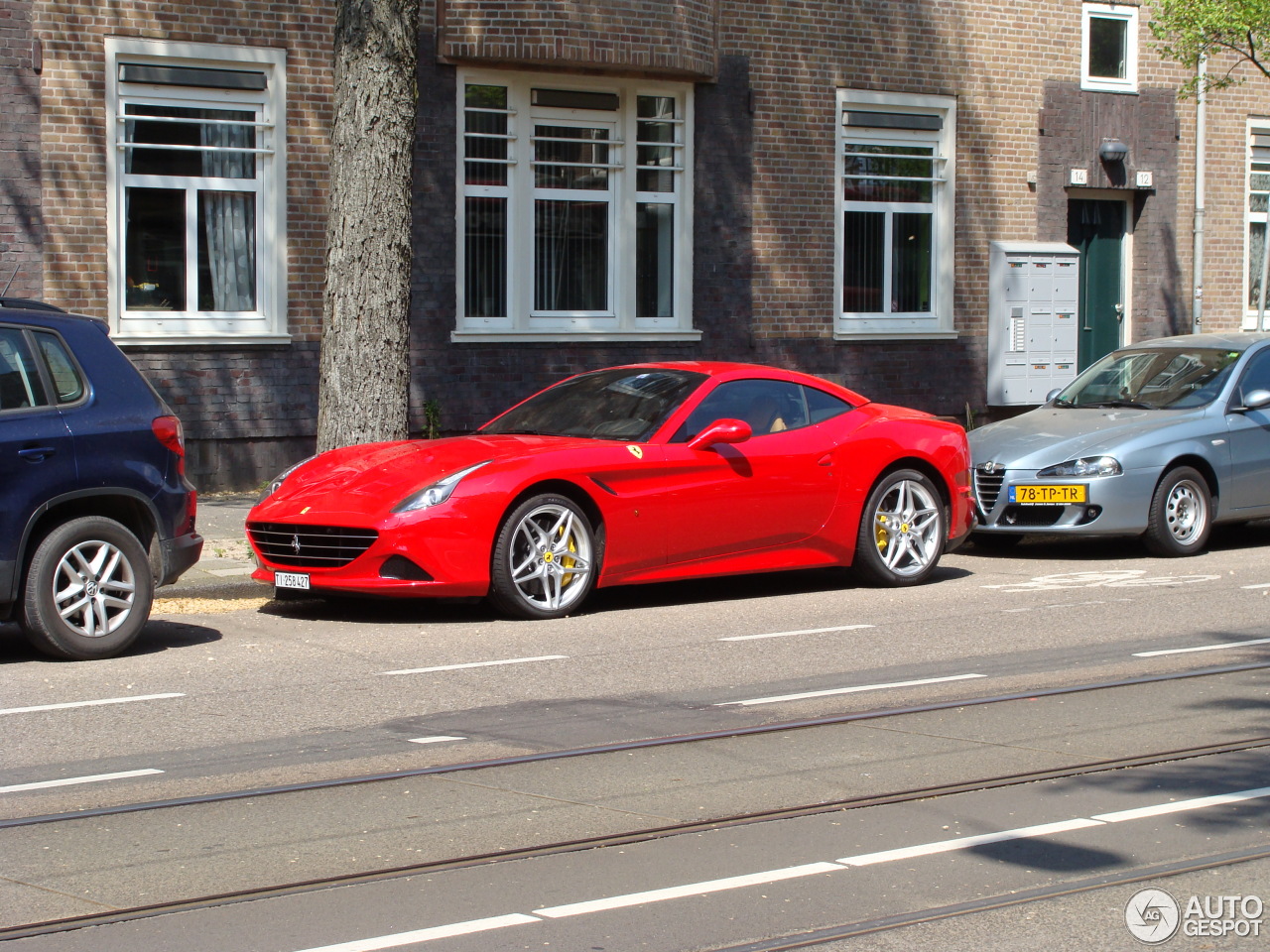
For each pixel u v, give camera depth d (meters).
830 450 10.02
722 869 4.64
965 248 18.80
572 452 9.03
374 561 8.52
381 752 6.02
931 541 10.59
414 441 9.72
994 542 13.11
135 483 7.88
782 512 9.76
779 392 10.09
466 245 16.05
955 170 18.64
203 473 14.73
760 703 6.89
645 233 16.94
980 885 4.50
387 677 7.40
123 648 7.87
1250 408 12.32
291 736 6.26
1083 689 7.21
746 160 17.28
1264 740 6.26
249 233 14.98
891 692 7.12
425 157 15.56
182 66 14.51
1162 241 20.22
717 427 9.37
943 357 18.67
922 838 4.95
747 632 8.71
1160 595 10.12
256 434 14.91
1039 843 4.91
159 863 4.68
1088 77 19.48
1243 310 20.97
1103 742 6.21
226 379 14.77
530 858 4.75
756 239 17.41
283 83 14.85
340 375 10.62
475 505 8.63
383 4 10.48
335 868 4.64
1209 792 5.50
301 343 15.09
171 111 14.56
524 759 5.91
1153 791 5.51
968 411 18.78
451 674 7.48
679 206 16.98
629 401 9.86
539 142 16.30
